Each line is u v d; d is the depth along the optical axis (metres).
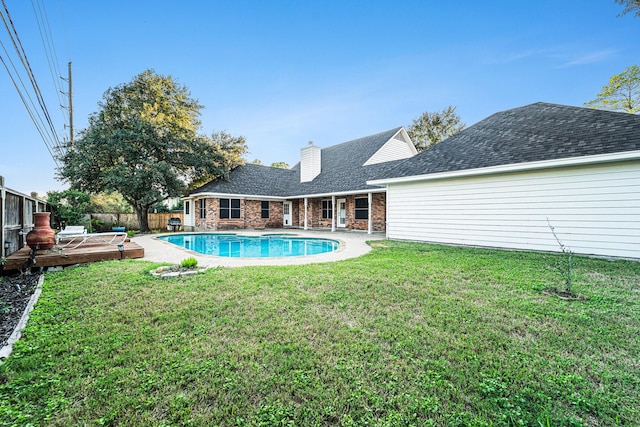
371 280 5.09
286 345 2.81
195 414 1.93
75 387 2.17
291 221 21.86
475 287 4.70
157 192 15.89
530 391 2.15
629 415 1.94
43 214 6.36
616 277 5.29
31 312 3.58
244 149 25.95
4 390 2.13
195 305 3.85
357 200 17.62
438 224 10.36
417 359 2.58
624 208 7.03
